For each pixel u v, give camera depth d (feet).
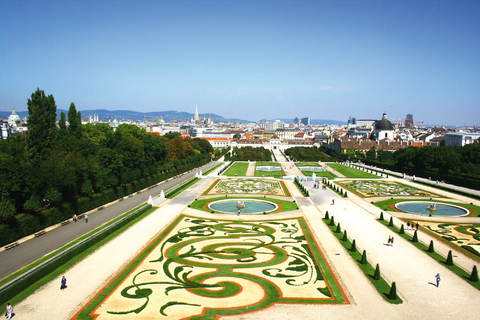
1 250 361.30
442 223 468.75
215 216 499.92
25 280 277.23
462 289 280.51
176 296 263.49
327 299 261.03
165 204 580.30
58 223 454.40
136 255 344.28
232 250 358.23
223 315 238.68
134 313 240.12
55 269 312.09
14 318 234.99
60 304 252.83
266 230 429.38
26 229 400.06
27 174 415.44
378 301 259.60
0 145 519.60
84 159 538.47
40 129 496.64
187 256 341.82
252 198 634.43
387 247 372.17
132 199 629.10
